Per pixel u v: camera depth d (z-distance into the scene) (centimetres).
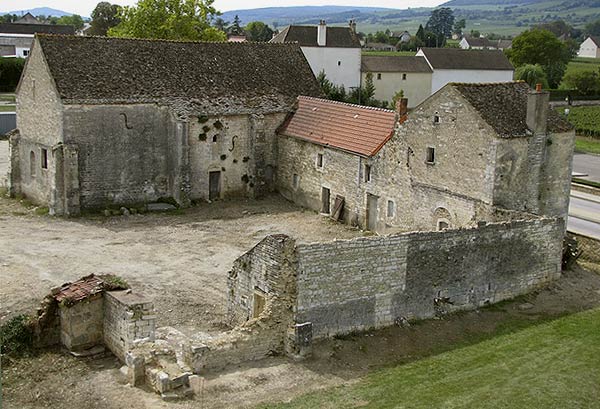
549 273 3356
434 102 3756
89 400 2142
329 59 9706
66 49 4647
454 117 3647
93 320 2545
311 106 5109
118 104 4588
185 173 4775
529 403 2206
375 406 2145
